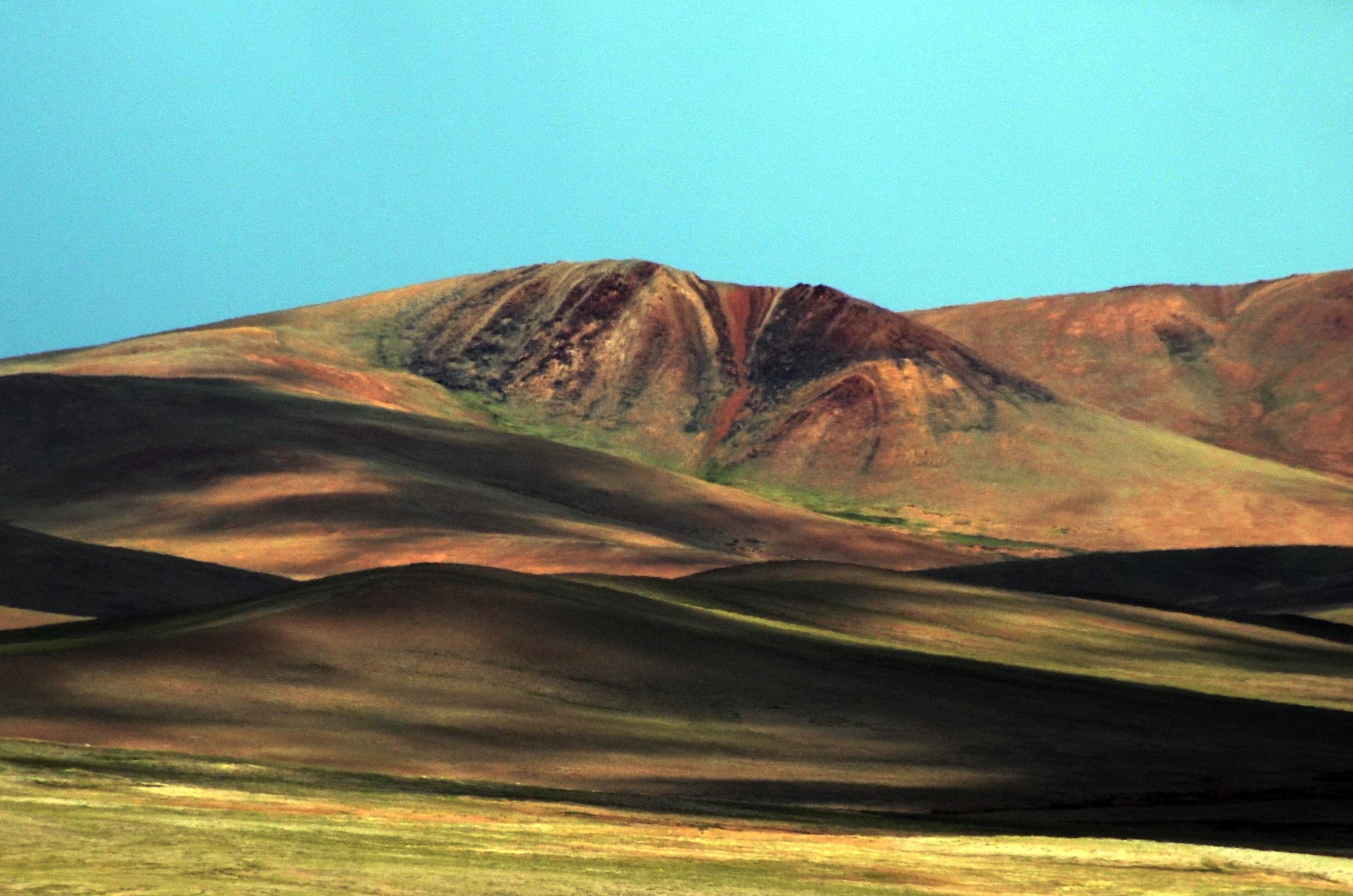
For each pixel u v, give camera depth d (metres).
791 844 95.38
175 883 65.38
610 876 77.75
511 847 84.56
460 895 69.12
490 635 175.88
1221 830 138.62
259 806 91.94
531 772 135.62
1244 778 168.00
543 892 71.88
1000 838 103.44
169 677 147.38
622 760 144.25
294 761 128.00
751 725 166.38
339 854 75.81
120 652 152.75
